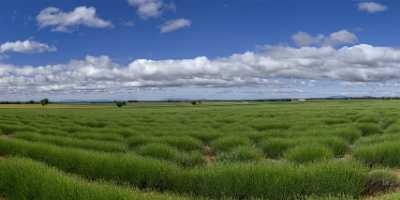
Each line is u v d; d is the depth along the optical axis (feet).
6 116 165.07
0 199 28.09
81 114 186.80
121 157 36.35
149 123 108.68
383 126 95.14
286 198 29.17
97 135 69.00
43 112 224.12
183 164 44.86
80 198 23.27
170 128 87.81
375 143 50.26
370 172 32.86
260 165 31.91
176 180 32.86
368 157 43.34
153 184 33.60
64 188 24.56
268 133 67.92
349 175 30.17
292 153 43.34
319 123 96.37
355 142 59.00
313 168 30.68
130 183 33.83
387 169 33.68
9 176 28.73
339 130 67.62
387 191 30.89
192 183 31.53
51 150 42.14
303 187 29.25
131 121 123.13
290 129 82.33
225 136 64.95
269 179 29.55
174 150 47.78
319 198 25.67
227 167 31.60
